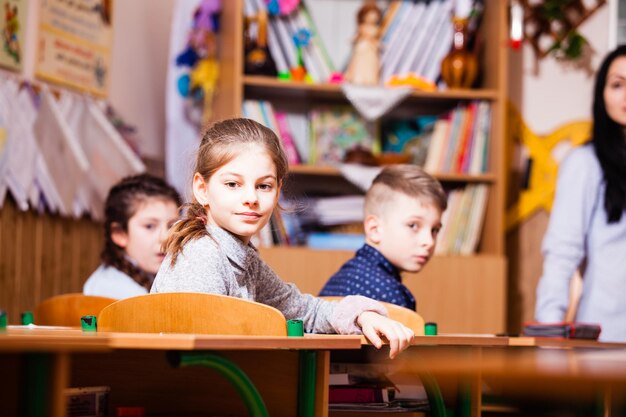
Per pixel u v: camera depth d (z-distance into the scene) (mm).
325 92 4285
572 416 2062
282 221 4078
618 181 3371
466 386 1830
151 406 1517
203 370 1500
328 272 3980
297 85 4145
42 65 3742
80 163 3598
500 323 4066
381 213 2537
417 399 1958
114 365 1530
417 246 2518
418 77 4301
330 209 4188
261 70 4160
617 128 3402
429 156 4293
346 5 4469
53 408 1006
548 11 4430
